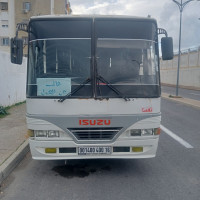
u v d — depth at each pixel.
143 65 5.15
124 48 5.15
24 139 7.59
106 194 4.61
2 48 41.44
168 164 6.21
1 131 8.55
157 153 7.07
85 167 5.97
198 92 34.66
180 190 4.79
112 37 5.17
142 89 5.09
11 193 4.68
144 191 4.74
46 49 5.12
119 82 5.05
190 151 7.30
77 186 4.96
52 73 5.06
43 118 4.99
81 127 4.99
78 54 5.10
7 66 13.57
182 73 51.16
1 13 41.03
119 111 5.03
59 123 4.98
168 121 12.09
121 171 5.73
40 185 5.01
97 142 5.03
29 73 5.12
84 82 5.01
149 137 5.16
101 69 5.06
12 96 14.52
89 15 5.20
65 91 5.01
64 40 5.13
